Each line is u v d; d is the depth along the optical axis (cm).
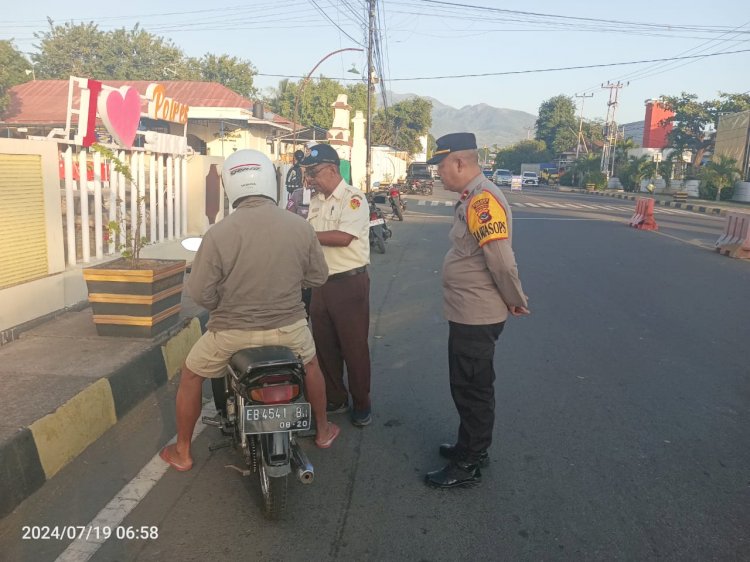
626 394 477
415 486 337
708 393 482
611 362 554
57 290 533
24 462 310
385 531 294
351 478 344
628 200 3812
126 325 473
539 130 9044
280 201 1220
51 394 365
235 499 318
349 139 2303
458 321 325
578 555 279
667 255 1248
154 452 364
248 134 2405
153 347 460
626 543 288
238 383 289
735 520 309
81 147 582
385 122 5597
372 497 324
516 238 1475
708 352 589
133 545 277
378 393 472
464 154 320
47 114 2367
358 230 383
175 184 773
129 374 420
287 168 1248
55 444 335
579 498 327
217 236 287
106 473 338
